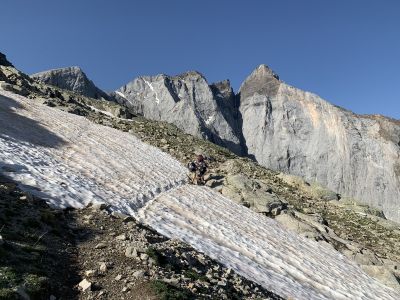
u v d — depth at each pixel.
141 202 25.38
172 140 55.12
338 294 23.14
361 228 42.66
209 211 28.75
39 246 13.41
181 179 35.47
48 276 11.87
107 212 19.81
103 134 42.12
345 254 31.58
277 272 22.77
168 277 13.71
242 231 27.16
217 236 24.48
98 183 25.45
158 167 36.72
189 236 22.14
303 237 31.44
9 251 12.14
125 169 31.73
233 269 19.55
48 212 16.39
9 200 16.23
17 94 46.28
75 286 12.05
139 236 17.47
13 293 10.04
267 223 31.25
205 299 13.07
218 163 48.91
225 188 36.19
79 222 17.58
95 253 14.51
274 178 53.44
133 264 14.00
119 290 12.19
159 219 23.20
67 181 22.77
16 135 28.47
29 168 22.19
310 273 24.80
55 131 35.47
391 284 28.62
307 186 54.06
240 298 15.38
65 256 13.70
